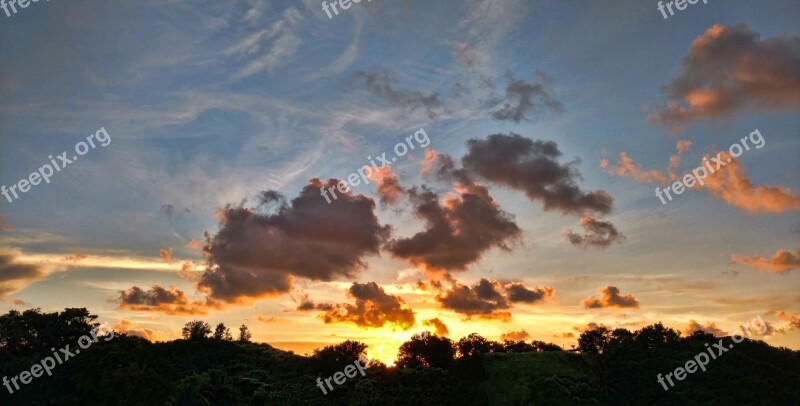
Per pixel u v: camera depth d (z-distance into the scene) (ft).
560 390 449.06
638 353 602.03
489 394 558.56
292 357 641.81
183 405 440.86
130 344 478.59
